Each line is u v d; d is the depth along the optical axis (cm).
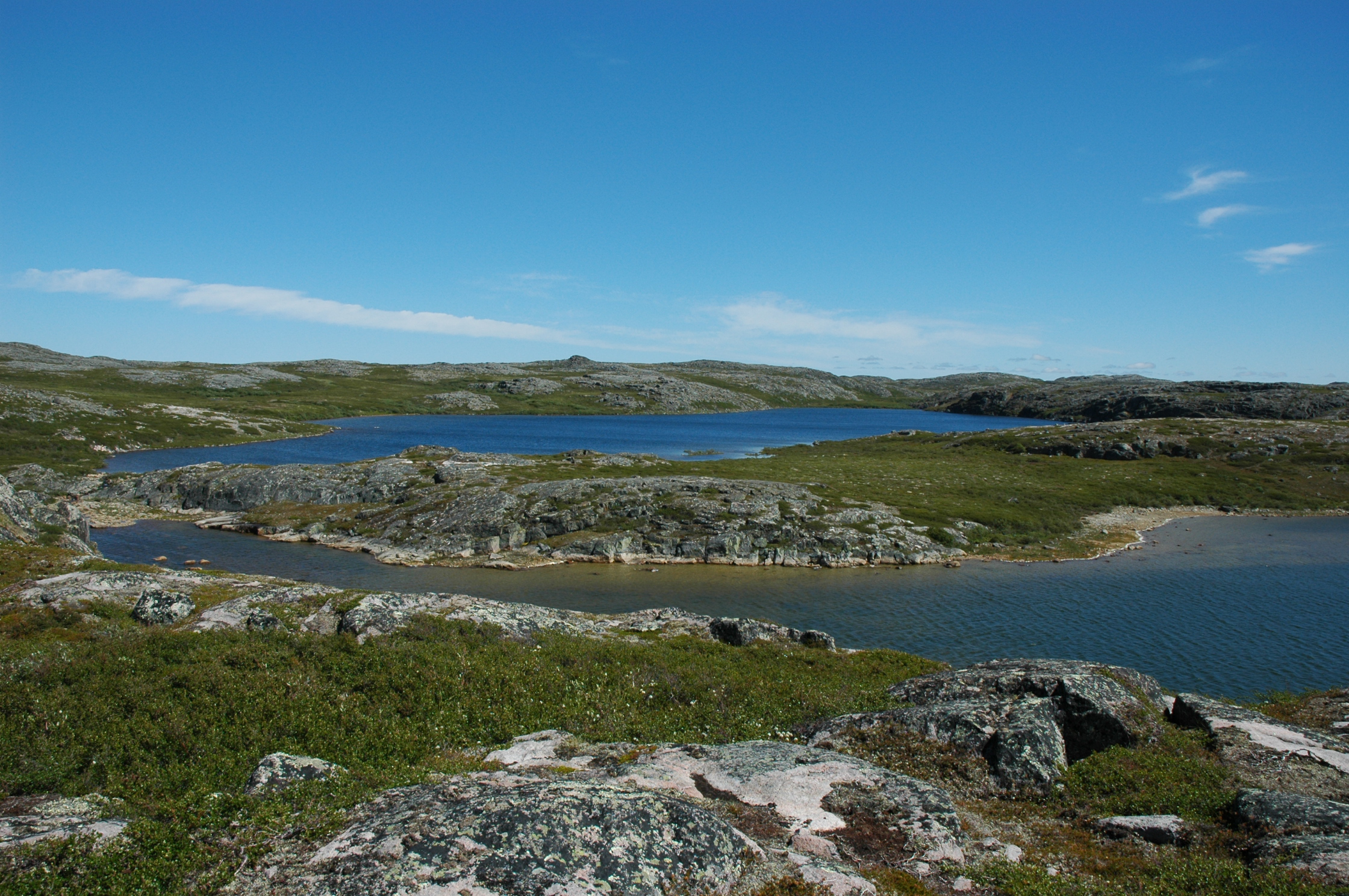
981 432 17338
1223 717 1831
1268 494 10806
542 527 7800
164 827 1159
